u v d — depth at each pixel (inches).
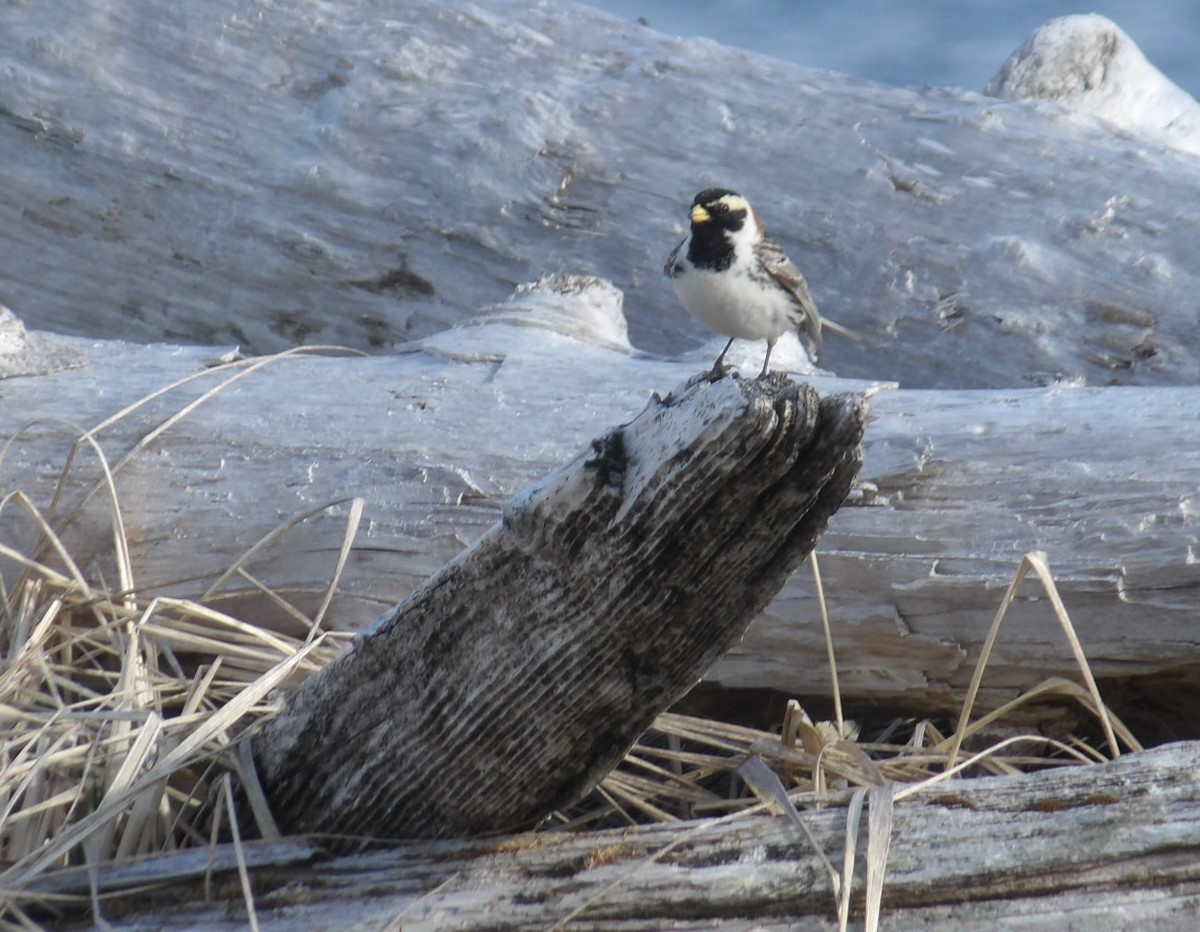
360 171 511.2
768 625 313.0
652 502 209.5
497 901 220.4
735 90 510.3
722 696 329.1
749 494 207.0
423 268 509.4
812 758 277.1
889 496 315.0
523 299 422.6
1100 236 464.4
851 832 217.6
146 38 527.2
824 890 215.5
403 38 522.9
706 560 215.3
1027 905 210.7
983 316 466.3
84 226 530.3
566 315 415.8
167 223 524.4
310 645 278.7
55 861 238.4
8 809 241.6
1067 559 301.9
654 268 491.5
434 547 325.4
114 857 244.4
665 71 514.9
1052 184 476.4
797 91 509.4
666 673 229.8
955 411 334.3
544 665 228.4
